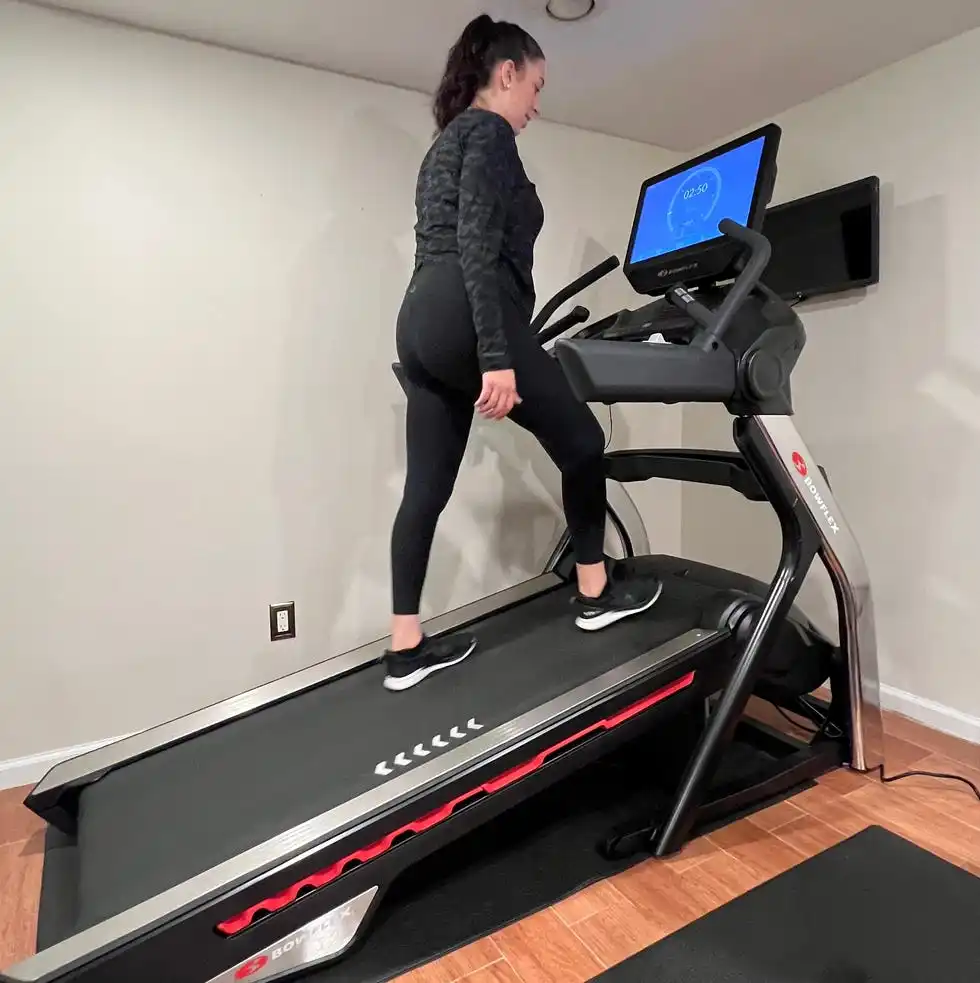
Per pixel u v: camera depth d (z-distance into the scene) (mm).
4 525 1910
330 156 2191
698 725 1791
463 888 1501
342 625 2338
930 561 2141
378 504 2346
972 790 1800
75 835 1618
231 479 2146
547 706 1511
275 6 1823
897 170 2133
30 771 1983
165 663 2121
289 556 2246
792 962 1276
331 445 2266
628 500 2389
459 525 2516
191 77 2002
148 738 1685
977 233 1961
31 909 1480
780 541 2590
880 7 1827
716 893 1462
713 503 2850
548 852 1613
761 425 1625
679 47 2025
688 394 1481
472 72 1611
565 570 2242
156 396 2035
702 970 1268
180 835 1305
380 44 2018
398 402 2344
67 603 1992
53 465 1942
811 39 1984
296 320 2186
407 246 2318
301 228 2170
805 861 1546
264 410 2168
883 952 1292
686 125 2588
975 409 2002
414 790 1320
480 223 1458
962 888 1450
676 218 1859
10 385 1881
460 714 1564
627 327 1879
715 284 1860
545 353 1692
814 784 1842
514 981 1267
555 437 1712
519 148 2506
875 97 2176
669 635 1753
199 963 1140
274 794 1394
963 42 1954
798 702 2039
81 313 1934
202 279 2059
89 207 1920
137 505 2043
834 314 2338
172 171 2002
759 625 1672
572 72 2172
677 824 1565
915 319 2119
